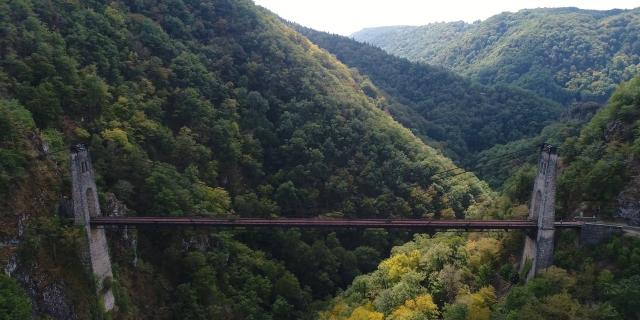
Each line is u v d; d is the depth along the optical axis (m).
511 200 90.50
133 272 73.94
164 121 101.00
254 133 119.00
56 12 94.44
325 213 113.88
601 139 78.62
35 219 61.31
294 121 126.44
